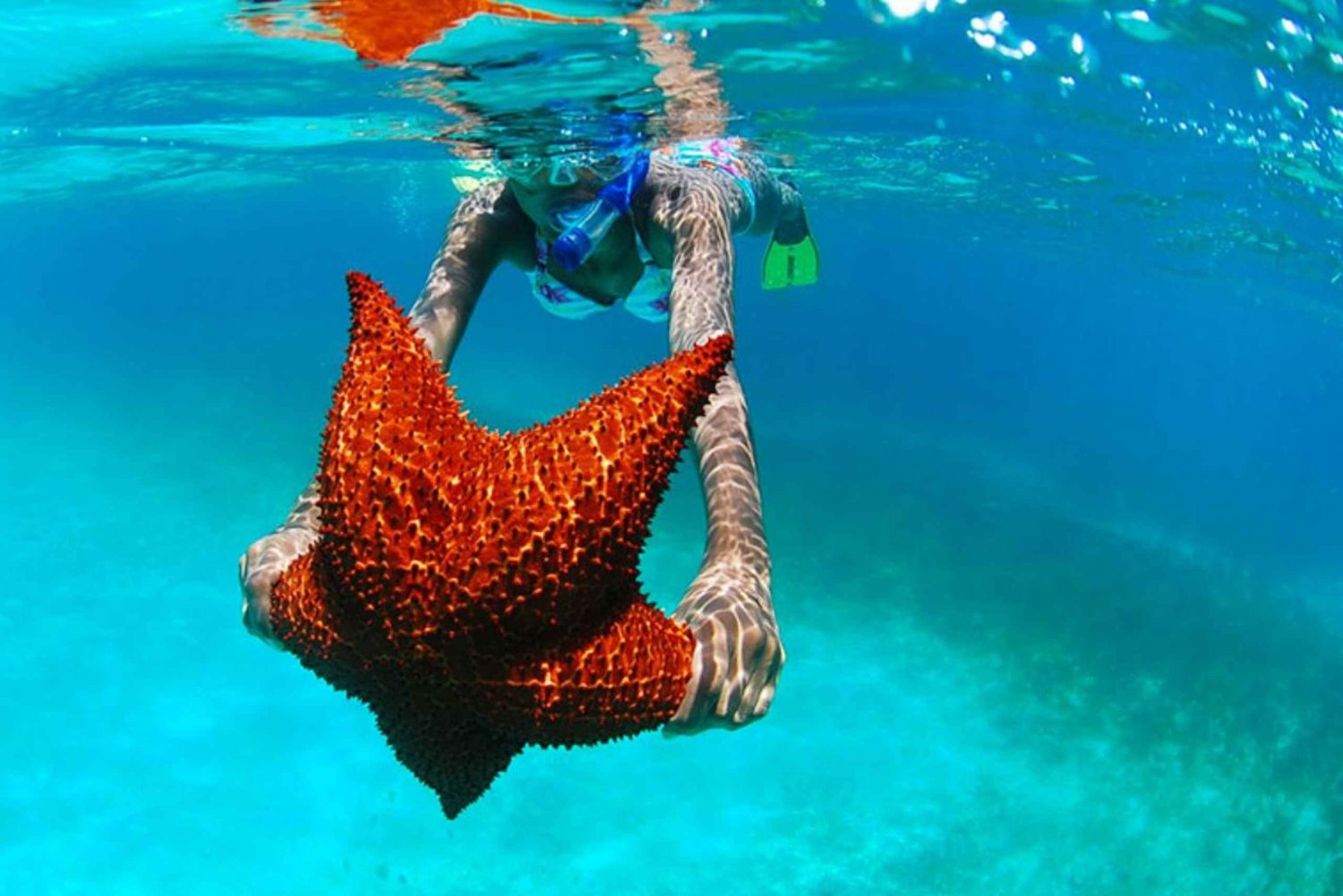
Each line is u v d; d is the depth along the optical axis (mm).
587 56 6254
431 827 12961
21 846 12344
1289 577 24469
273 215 47062
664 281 4750
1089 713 15609
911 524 22844
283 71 6957
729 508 2740
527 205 4395
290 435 28688
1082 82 7430
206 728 14805
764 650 2324
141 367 41250
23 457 27125
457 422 2078
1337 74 6844
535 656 1924
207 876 12055
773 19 5688
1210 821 13367
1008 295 89500
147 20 5871
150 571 19984
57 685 15758
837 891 12000
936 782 13922
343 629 2023
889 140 11797
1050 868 12445
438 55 6219
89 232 52062
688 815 13195
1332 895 12047
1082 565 21594
